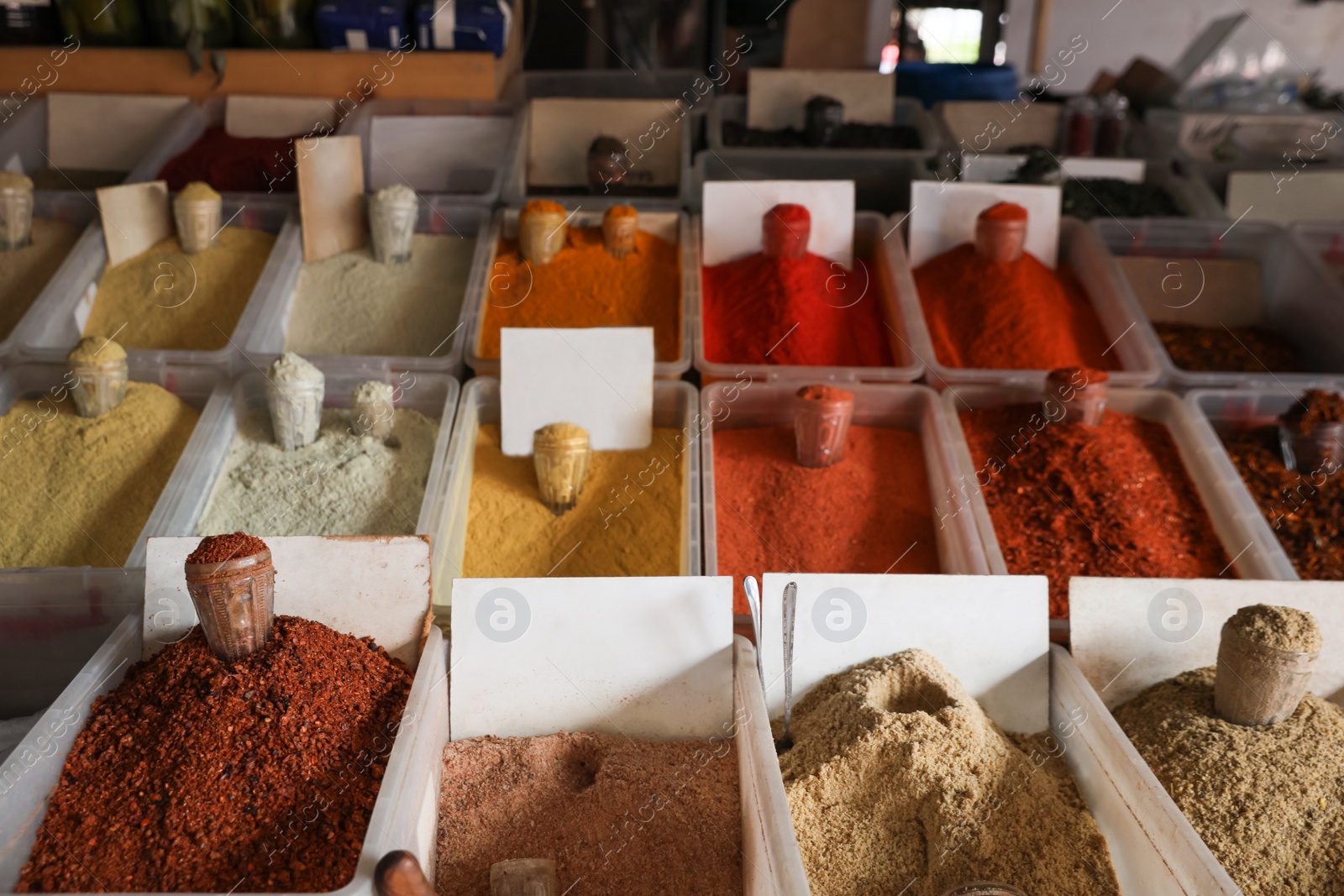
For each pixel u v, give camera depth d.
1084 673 1.58
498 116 3.46
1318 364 2.76
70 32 3.39
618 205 2.83
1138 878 1.27
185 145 3.30
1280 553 2.01
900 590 1.55
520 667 1.50
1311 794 1.35
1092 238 2.89
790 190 2.83
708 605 1.51
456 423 2.23
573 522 2.12
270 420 2.27
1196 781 1.38
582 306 2.68
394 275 2.76
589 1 3.99
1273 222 3.26
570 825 1.36
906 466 2.33
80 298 2.57
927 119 3.60
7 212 2.70
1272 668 1.38
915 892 1.29
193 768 1.23
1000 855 1.29
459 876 1.32
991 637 1.56
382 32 3.36
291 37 3.43
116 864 1.18
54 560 1.95
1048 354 2.58
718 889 1.31
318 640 1.38
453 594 1.48
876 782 1.35
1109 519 2.13
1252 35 4.60
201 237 2.74
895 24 4.51
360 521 2.04
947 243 2.92
